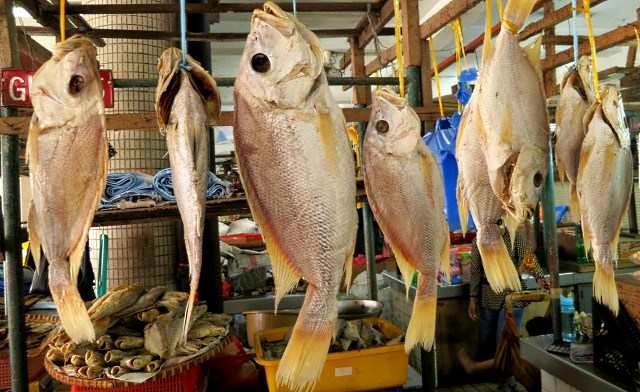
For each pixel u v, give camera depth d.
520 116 1.64
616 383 2.08
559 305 2.67
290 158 1.38
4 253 1.97
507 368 3.95
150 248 3.66
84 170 1.50
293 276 1.40
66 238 1.51
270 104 1.37
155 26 3.73
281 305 4.18
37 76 1.50
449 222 2.39
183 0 1.35
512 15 1.66
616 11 5.76
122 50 3.60
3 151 1.97
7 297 1.99
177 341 2.10
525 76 1.67
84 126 1.50
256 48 1.37
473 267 3.95
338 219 1.40
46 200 1.50
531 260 3.84
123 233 3.60
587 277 3.93
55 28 2.86
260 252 4.61
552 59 3.29
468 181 1.77
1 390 2.51
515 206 1.61
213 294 3.63
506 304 3.91
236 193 2.51
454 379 4.22
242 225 6.00
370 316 2.85
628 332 2.02
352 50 3.74
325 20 5.74
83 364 2.00
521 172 1.61
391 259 5.12
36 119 1.52
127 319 2.21
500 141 1.62
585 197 1.84
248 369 3.08
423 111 2.42
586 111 1.89
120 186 2.35
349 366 2.34
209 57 3.88
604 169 1.81
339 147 1.41
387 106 1.67
